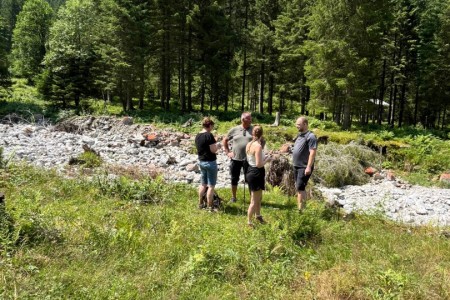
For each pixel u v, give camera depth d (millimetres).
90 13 40875
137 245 4809
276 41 31625
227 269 4340
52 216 5371
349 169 12625
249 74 36438
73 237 4746
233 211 7266
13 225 4523
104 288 3658
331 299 3832
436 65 32281
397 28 31469
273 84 37156
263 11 34625
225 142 7785
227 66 31500
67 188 7449
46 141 14469
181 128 21672
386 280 4086
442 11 33031
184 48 30828
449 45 31578
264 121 26859
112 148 14148
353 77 22969
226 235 5473
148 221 5828
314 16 24781
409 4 33344
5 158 10391
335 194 10977
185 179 10227
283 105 40531
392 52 32719
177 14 28859
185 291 3824
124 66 28609
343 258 4926
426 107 38125
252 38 32844
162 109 32562
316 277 4273
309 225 5723
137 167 10734
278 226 5609
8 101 32531
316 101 25281
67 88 30125
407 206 10016
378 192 11414
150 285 3854
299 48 30188
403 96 35688
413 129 26484
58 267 3996
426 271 4543
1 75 34125
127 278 3953
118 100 38688
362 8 23016
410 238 6191
